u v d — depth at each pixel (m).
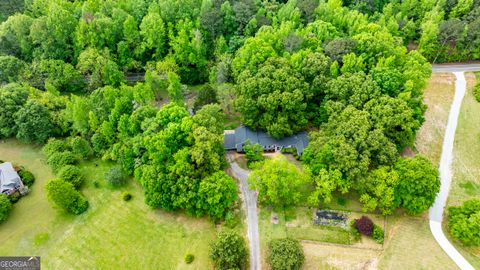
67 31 98.50
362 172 63.91
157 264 60.91
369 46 83.06
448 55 104.62
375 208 68.62
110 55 99.75
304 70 80.19
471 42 101.88
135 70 107.25
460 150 80.38
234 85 85.44
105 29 97.94
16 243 64.75
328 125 72.00
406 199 63.19
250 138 79.69
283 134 78.31
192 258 61.03
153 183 63.97
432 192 62.69
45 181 75.94
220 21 100.31
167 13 100.94
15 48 100.06
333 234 64.62
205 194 63.19
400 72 82.12
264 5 106.88
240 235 64.50
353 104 73.75
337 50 83.12
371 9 113.62
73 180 73.25
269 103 74.62
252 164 70.56
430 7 109.94
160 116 71.12
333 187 64.56
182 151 65.06
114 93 80.50
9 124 81.88
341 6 111.88
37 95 86.75
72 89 99.06
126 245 63.81
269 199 69.12
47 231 66.69
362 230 63.25
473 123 86.38
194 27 101.75
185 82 103.50
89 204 71.25
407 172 63.03
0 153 82.00
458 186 73.00
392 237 63.97
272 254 57.16
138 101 80.31
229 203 64.38
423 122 82.81
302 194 71.25
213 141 67.38
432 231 65.00
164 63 94.75
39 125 80.25
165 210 69.12
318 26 94.00
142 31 97.88
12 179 72.25
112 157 75.62
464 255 61.28
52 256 62.72
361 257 61.16
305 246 62.84
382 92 77.19
